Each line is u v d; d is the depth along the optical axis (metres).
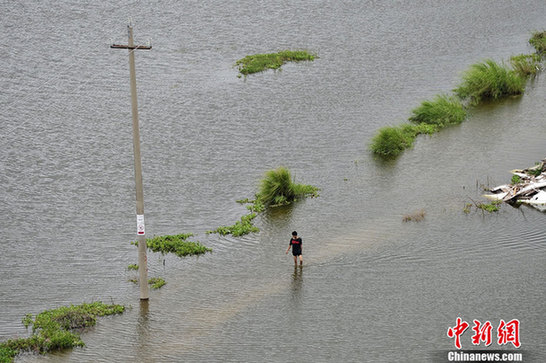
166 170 75.00
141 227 47.88
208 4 138.00
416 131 81.00
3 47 114.50
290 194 65.88
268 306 46.56
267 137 82.94
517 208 60.50
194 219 63.12
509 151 73.12
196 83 102.19
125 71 106.88
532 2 138.62
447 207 61.25
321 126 85.50
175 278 51.78
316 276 50.41
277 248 55.72
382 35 122.06
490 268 50.19
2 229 62.34
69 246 58.91
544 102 88.00
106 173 74.62
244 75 104.94
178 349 42.00
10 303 49.62
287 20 130.12
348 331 42.94
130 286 51.22
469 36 119.50
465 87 92.06
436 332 42.44
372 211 61.59
